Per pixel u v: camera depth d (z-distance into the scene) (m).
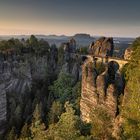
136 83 41.94
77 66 168.38
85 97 99.12
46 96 151.88
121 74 89.38
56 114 118.12
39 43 180.75
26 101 149.38
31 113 134.88
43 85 160.38
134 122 39.53
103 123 50.09
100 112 52.22
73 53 179.00
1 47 166.00
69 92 146.88
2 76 145.00
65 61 174.12
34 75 164.38
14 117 131.12
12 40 176.38
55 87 153.75
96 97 93.06
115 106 83.00
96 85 93.94
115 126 68.12
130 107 41.66
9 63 151.00
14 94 149.38
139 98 40.62
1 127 134.00
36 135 35.84
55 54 178.38
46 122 118.38
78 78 165.38
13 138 108.62
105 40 170.00
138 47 47.88
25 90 155.50
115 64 100.44
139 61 43.78
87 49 187.38
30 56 164.50
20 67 156.12
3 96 139.25
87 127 53.34
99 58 157.25
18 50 162.75
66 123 36.59
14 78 151.62
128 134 40.66
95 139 48.47
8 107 142.25
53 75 171.38
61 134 35.19
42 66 169.00
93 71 98.62
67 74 158.88
